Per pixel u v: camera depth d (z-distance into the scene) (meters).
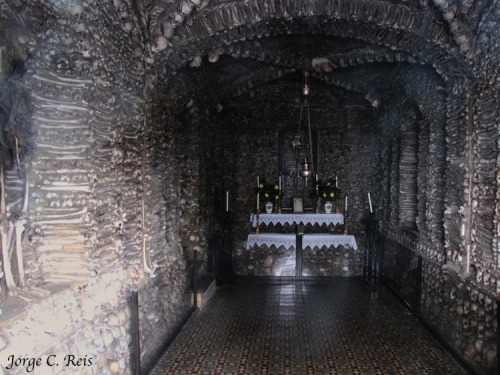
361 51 6.40
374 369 4.79
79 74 3.40
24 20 2.95
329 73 7.89
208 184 8.20
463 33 4.36
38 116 3.24
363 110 9.38
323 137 9.47
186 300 6.68
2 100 2.81
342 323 6.29
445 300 5.41
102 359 3.68
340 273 9.35
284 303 7.30
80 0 3.34
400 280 7.48
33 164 3.28
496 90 4.16
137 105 4.57
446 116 5.32
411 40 4.82
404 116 7.29
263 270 9.41
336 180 9.14
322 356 5.13
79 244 3.43
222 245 8.80
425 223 6.21
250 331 5.95
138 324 4.38
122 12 4.13
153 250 5.01
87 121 3.47
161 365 4.87
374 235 8.73
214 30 4.65
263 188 8.95
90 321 3.54
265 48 6.57
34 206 3.35
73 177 3.42
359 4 4.47
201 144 7.64
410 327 6.11
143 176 4.78
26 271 3.22
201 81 7.36
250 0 4.47
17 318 2.62
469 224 4.74
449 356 5.13
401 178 7.50
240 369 4.78
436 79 5.66
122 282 4.09
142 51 4.59
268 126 9.46
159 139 5.39
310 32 5.15
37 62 3.12
